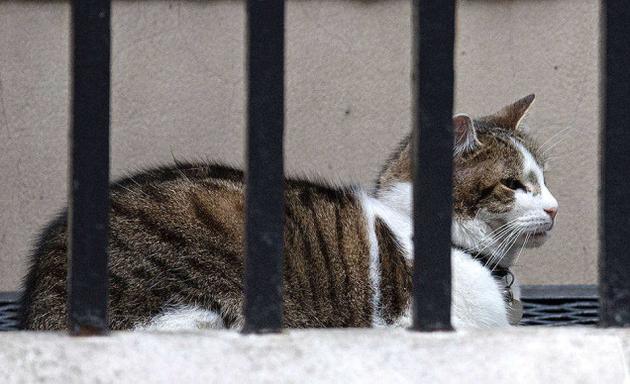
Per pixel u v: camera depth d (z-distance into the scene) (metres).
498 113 8.00
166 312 6.23
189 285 6.28
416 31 3.85
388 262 6.75
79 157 3.77
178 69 9.26
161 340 3.76
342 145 9.41
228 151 9.32
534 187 7.24
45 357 3.67
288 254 6.52
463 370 3.77
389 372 3.76
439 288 3.88
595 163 9.47
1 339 3.70
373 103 9.40
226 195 6.61
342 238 6.72
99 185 3.78
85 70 3.75
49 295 6.26
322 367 3.75
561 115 9.47
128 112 9.23
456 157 7.12
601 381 3.77
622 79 3.86
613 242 3.89
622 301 3.90
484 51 9.38
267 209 3.84
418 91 3.85
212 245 6.36
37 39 9.12
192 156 9.29
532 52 9.41
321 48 9.32
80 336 3.76
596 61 9.41
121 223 6.34
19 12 9.09
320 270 6.60
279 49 3.80
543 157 7.75
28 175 9.20
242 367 3.73
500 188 7.15
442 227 3.88
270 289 3.85
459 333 3.86
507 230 7.21
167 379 3.70
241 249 6.39
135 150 9.26
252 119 3.82
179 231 6.36
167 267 6.27
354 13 9.31
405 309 6.71
